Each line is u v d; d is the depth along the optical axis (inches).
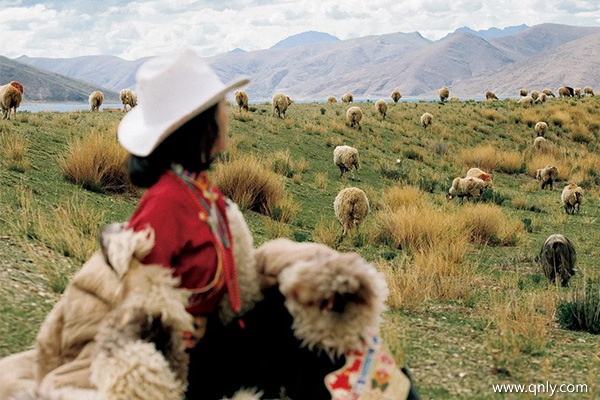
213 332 105.2
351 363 102.2
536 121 1603.1
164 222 94.6
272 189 593.6
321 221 564.1
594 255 585.3
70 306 103.7
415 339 256.1
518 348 248.7
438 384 206.7
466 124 1509.6
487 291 380.8
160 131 95.2
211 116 99.3
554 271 426.6
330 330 99.9
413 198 738.8
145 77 97.1
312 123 1177.4
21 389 108.7
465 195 867.4
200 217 97.7
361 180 874.1
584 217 838.5
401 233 534.9
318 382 102.1
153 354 90.4
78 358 101.7
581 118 1691.7
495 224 632.4
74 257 289.4
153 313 91.3
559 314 320.8
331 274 98.7
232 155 764.6
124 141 98.6
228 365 104.3
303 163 856.3
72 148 507.8
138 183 101.0
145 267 92.0
